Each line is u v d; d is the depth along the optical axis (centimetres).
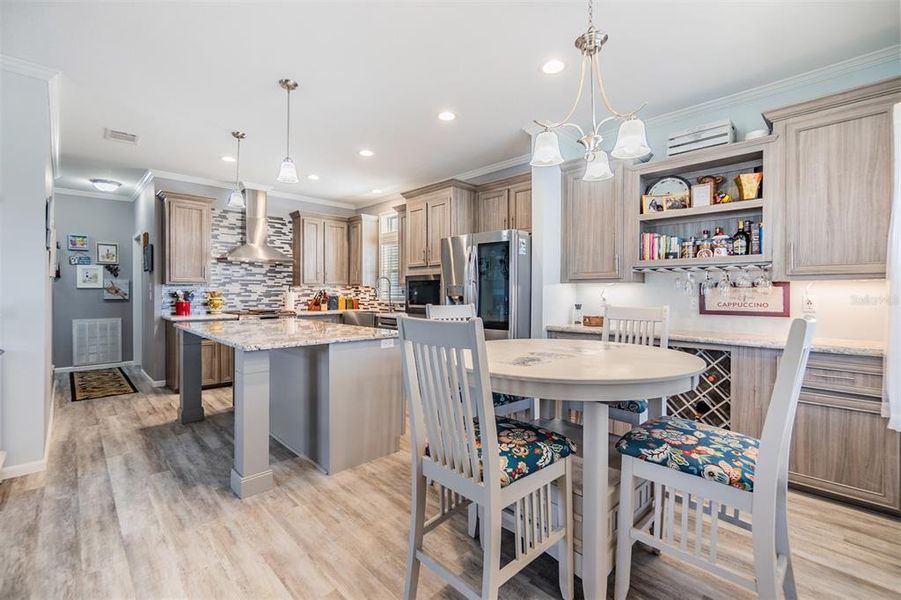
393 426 290
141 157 422
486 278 376
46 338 270
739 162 287
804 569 167
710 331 305
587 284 379
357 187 550
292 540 185
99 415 370
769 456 123
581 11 202
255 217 541
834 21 209
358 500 222
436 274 457
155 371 478
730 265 274
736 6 199
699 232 311
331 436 255
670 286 329
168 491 230
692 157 289
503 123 337
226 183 521
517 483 134
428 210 467
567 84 274
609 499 156
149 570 164
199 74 261
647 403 223
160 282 478
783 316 277
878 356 206
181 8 200
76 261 576
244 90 282
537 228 354
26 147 248
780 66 252
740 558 173
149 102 299
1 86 241
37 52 237
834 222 233
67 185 542
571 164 355
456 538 187
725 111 299
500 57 243
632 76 264
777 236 253
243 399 225
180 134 359
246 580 159
